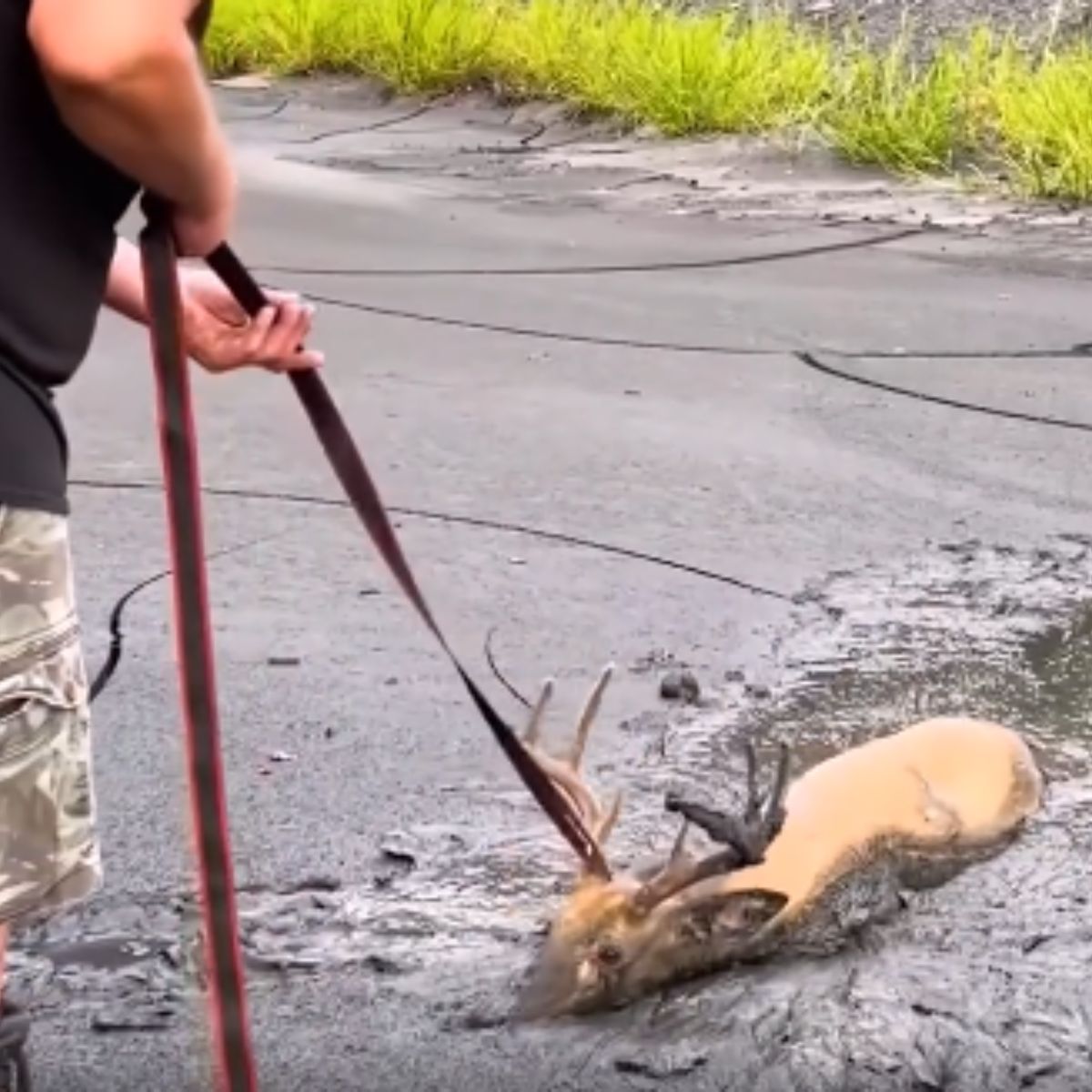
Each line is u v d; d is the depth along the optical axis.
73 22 1.97
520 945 3.38
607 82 12.77
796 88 12.04
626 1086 3.00
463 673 3.04
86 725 2.38
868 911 3.50
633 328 7.86
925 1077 3.02
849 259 9.19
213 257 2.47
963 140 11.24
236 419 6.48
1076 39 12.71
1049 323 7.95
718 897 3.26
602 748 4.15
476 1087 3.00
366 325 7.86
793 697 4.43
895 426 6.53
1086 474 6.06
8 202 2.13
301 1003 3.21
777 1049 3.09
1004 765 3.86
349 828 3.81
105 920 3.45
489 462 6.09
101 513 5.57
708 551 5.37
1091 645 4.76
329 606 4.95
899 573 5.21
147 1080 3.00
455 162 11.86
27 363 2.19
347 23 14.98
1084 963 3.37
